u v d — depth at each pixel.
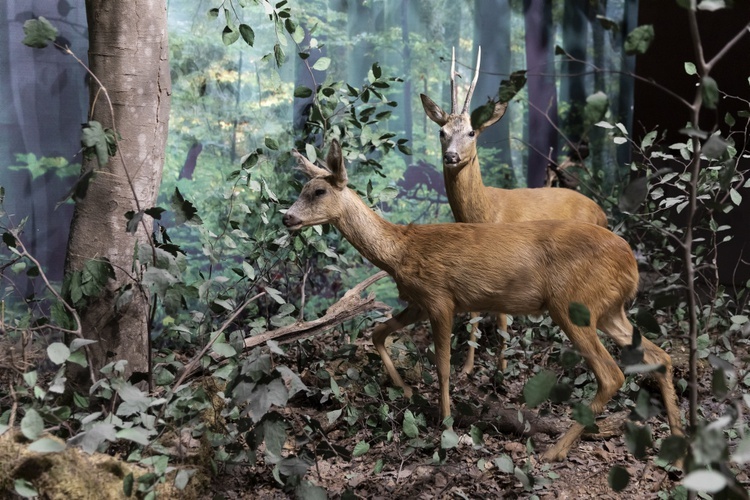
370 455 3.63
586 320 2.15
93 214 3.54
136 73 3.52
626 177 6.79
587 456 3.55
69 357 2.73
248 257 4.79
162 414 3.01
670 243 5.58
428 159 6.18
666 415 3.95
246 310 5.17
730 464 3.29
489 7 6.30
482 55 6.34
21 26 4.61
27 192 4.73
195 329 4.79
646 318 2.18
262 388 2.81
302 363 4.49
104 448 2.91
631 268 3.67
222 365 3.62
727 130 5.95
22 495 2.47
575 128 6.84
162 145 3.70
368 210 3.88
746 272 5.69
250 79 5.41
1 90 4.61
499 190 5.09
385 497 3.18
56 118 4.77
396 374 4.16
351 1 5.72
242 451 3.13
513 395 4.34
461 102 6.28
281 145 5.55
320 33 5.62
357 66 5.82
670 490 3.10
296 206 3.83
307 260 4.85
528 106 6.59
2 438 2.73
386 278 6.03
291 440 3.74
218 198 5.34
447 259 3.75
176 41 5.12
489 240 3.74
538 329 4.86
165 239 3.52
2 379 3.62
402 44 5.97
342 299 4.34
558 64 6.70
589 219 5.40
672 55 6.22
